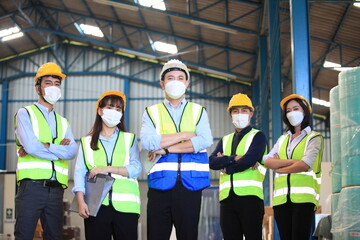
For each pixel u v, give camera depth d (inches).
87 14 868.6
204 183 166.9
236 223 201.5
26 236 175.8
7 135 1000.2
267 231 422.6
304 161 196.2
